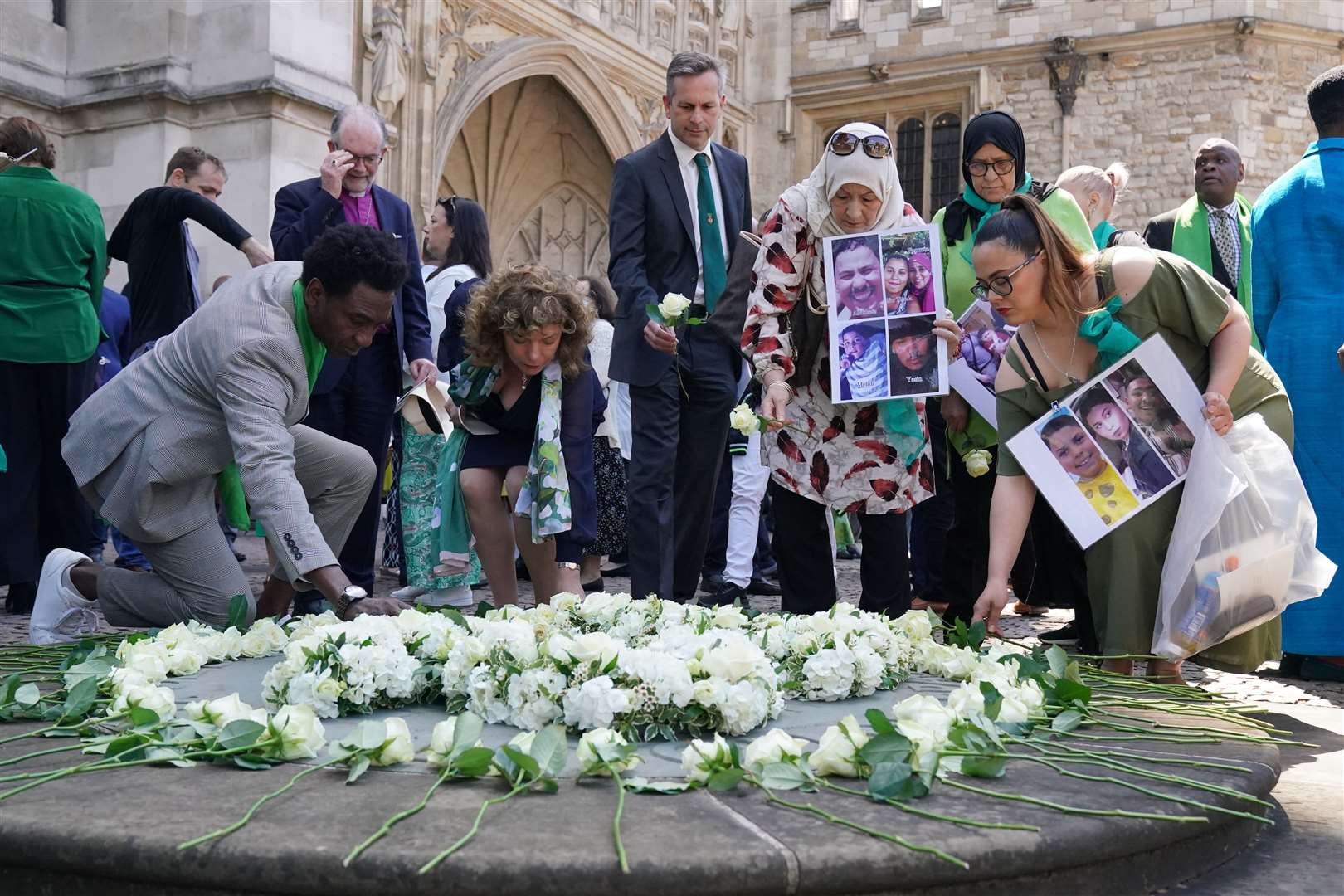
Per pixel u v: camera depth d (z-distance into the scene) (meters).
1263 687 3.99
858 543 9.63
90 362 5.57
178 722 2.30
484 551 4.30
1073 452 3.45
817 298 4.04
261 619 3.66
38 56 12.57
